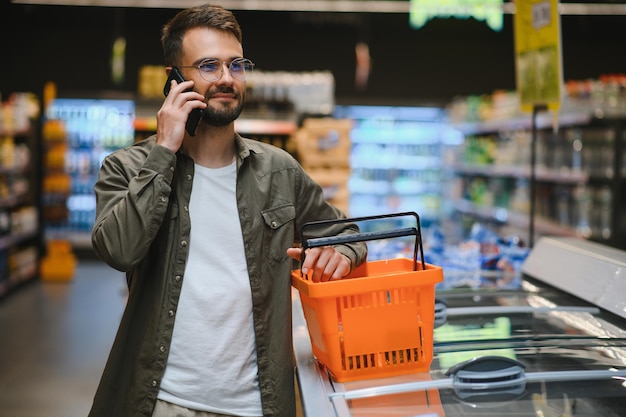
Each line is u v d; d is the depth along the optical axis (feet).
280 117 24.48
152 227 5.57
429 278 5.09
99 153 34.32
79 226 34.22
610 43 33.47
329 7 27.07
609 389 4.62
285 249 6.21
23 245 30.76
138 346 5.84
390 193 32.99
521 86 9.93
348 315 5.04
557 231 19.80
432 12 23.00
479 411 4.33
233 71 5.89
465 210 29.50
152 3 26.35
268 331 6.02
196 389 5.81
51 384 15.69
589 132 19.24
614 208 18.31
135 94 32.76
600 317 6.31
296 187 6.52
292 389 6.06
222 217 6.05
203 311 5.87
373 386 4.90
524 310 6.61
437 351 5.60
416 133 33.53
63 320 21.79
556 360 5.18
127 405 5.82
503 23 33.06
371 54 34.45
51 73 33.99
